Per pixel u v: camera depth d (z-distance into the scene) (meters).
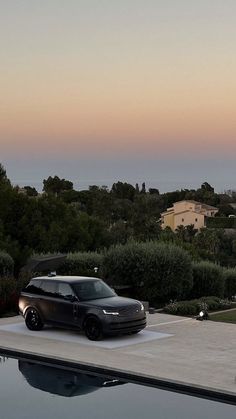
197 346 17.45
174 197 179.38
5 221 45.53
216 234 95.19
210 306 24.56
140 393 13.55
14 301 23.69
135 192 146.75
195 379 13.69
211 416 11.90
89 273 27.30
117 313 18.20
